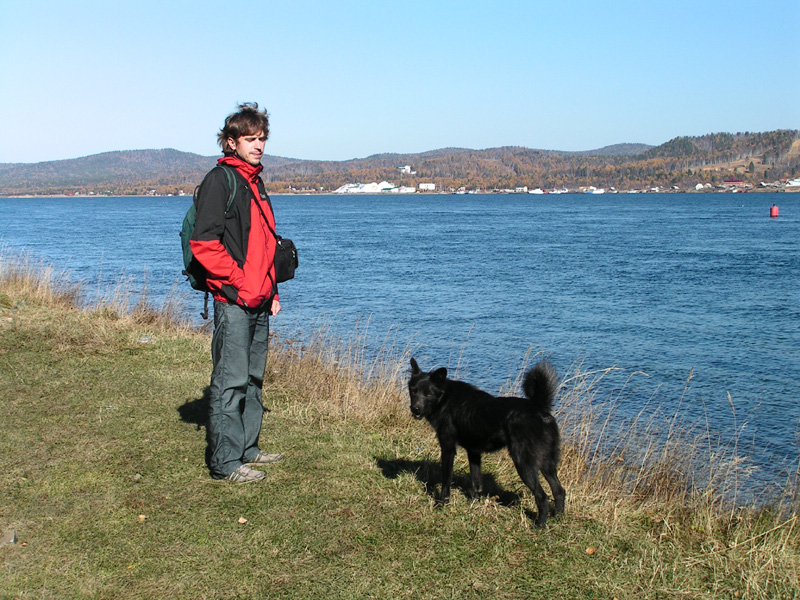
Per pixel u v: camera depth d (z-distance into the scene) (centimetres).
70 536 401
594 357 1323
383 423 680
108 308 1140
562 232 5338
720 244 4062
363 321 1656
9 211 10819
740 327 1619
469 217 8356
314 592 354
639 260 3156
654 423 902
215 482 484
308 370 838
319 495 471
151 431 582
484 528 432
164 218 7788
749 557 402
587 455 607
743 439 862
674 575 381
